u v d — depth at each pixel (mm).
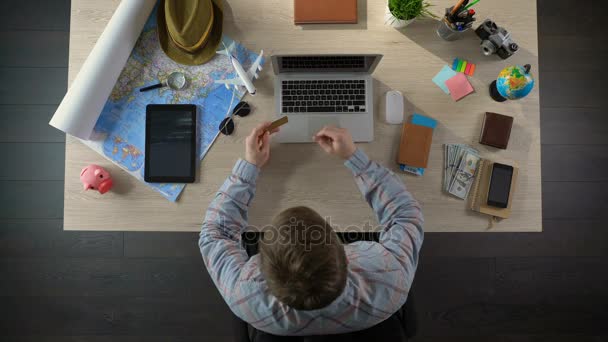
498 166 1300
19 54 2008
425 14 1354
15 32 2012
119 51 1261
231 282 958
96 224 1294
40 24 2016
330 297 716
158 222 1299
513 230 1317
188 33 1223
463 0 1188
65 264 1965
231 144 1318
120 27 1245
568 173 2049
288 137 1299
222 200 1115
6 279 1953
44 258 1965
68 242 1972
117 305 1955
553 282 2014
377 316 931
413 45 1360
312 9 1330
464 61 1350
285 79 1295
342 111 1300
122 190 1298
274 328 936
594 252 2029
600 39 2061
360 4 1356
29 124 1990
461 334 1980
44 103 2000
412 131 1302
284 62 1259
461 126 1343
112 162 1302
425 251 2016
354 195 1313
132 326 1950
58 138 1991
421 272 2004
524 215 1320
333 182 1313
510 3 1364
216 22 1339
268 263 719
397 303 944
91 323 1948
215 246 1034
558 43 2066
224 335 1948
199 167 1310
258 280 919
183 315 1958
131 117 1318
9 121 1990
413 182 1323
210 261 1022
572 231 2035
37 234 1971
